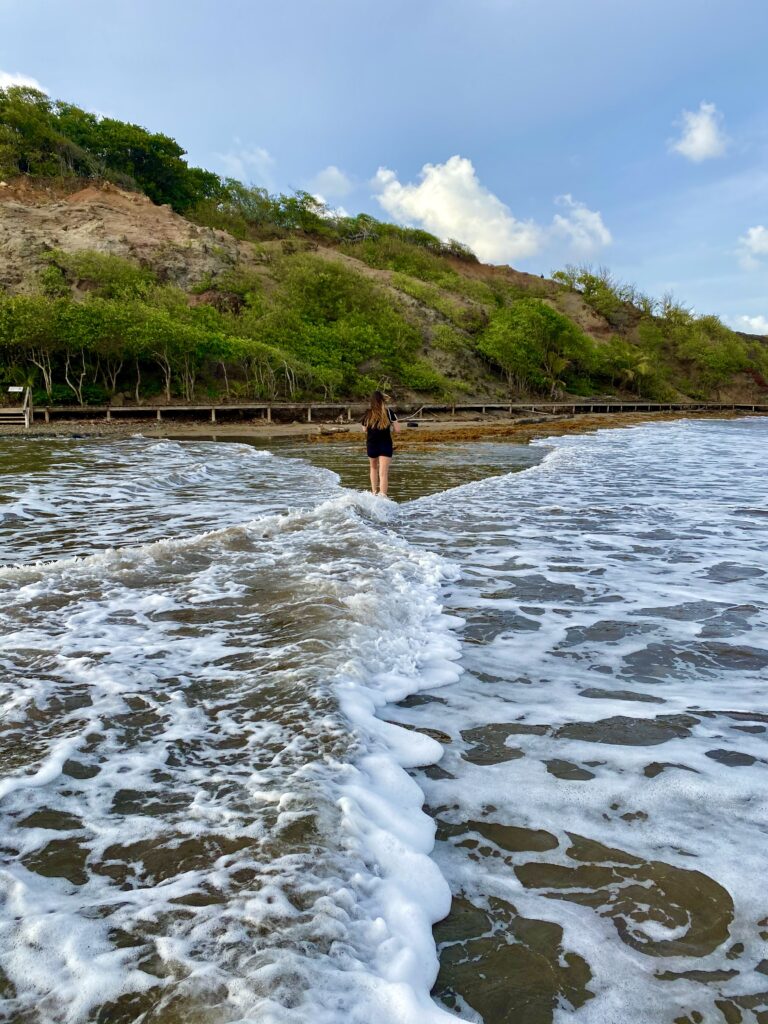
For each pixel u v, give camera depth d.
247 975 1.42
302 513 7.50
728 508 9.15
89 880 1.75
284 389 39.75
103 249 43.84
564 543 6.90
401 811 2.18
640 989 1.54
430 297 59.59
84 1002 1.35
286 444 21.86
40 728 2.66
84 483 10.77
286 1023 1.30
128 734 2.61
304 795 2.16
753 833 2.15
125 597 4.48
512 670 3.60
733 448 20.72
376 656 3.57
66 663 3.34
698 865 1.98
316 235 78.19
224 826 2.00
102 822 2.02
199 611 4.20
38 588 4.62
